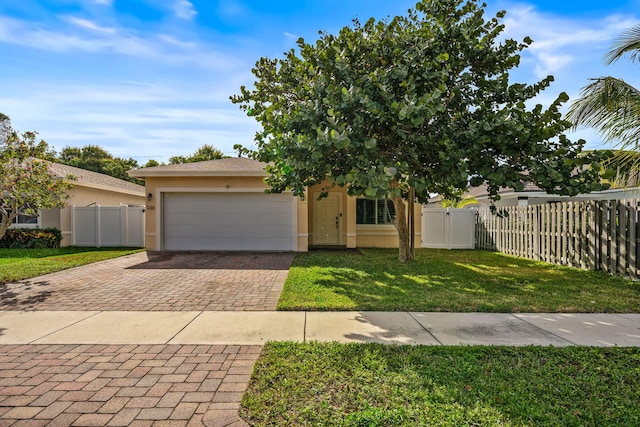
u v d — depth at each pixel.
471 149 6.56
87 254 12.28
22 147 8.52
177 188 13.35
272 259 11.21
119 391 3.14
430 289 6.94
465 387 3.18
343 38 7.82
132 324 4.97
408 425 2.61
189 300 6.25
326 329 4.74
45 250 13.62
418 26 8.68
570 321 5.08
